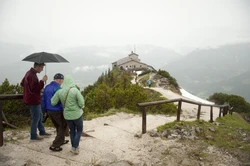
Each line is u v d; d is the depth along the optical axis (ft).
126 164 15.11
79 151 17.56
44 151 16.78
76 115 15.84
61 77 17.19
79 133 16.72
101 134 24.62
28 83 16.52
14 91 44.62
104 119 34.01
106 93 51.57
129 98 49.03
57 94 15.87
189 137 23.94
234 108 107.96
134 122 32.35
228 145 22.47
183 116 48.85
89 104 51.19
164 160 17.37
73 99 15.71
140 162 16.52
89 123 31.12
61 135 17.08
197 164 16.92
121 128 27.86
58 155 16.30
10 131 21.94
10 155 15.38
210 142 23.03
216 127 31.45
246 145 22.86
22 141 18.66
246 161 18.35
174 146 20.75
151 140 22.26
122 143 21.47
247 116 97.91
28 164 13.98
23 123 36.24
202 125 30.66
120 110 42.78
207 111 74.08
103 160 16.02
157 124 31.01
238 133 29.19
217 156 18.90
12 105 37.70
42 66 17.04
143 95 50.52
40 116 19.44
